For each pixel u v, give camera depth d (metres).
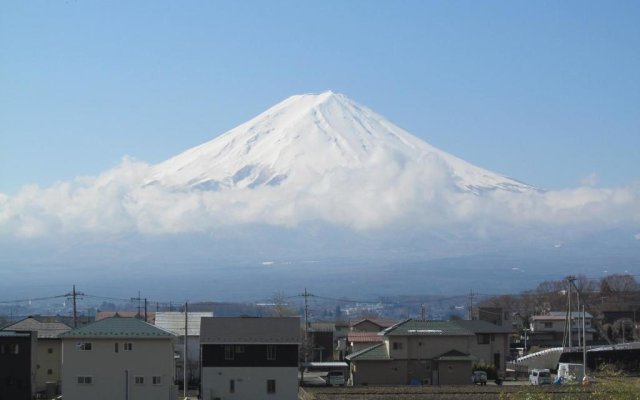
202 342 70.56
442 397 69.50
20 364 69.69
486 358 101.56
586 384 70.44
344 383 87.62
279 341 70.75
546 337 137.62
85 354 66.69
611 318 150.50
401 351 89.06
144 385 66.69
